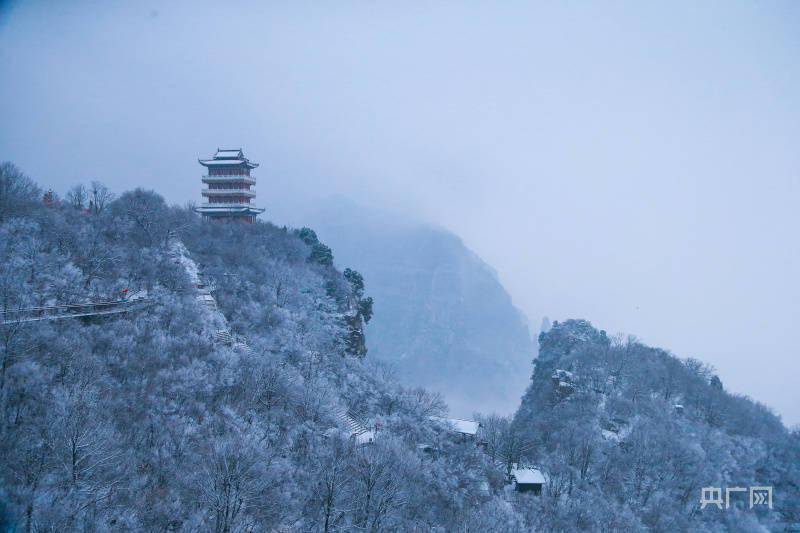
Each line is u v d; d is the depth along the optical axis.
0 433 52.41
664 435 113.88
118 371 73.44
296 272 149.62
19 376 60.59
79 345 72.75
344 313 152.00
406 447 84.00
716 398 149.50
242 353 93.75
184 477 56.09
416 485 71.88
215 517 51.66
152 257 115.06
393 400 107.81
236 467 54.25
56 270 92.88
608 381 153.50
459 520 69.19
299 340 113.00
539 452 106.00
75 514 46.22
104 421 59.31
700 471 106.88
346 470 65.94
